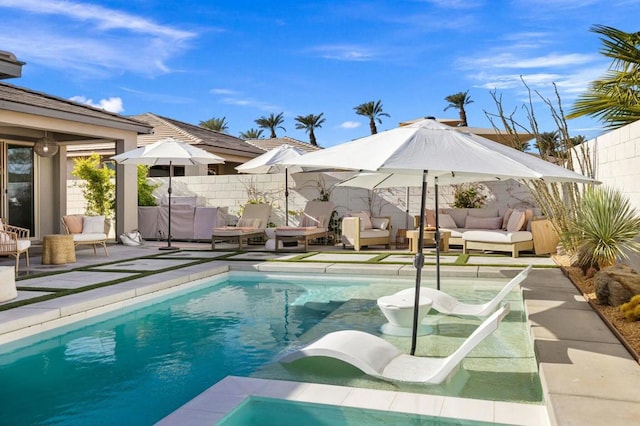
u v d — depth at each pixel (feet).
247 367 14.61
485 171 11.36
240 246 39.40
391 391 12.34
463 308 19.94
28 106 34.65
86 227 35.88
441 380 12.58
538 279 24.68
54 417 11.42
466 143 13.32
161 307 22.27
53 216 47.32
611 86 32.24
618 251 22.90
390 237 40.98
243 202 49.93
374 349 13.92
